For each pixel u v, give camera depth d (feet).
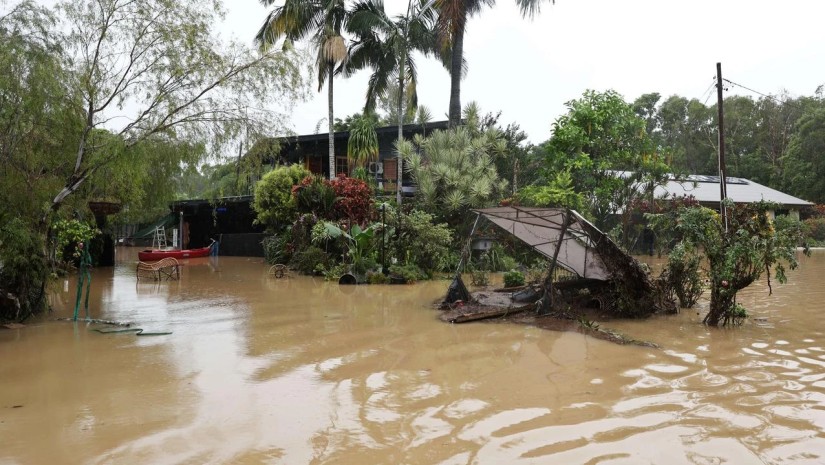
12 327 30.04
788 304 36.68
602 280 35.73
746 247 28.25
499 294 40.83
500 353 24.02
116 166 34.24
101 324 31.22
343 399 17.72
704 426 15.08
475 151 70.59
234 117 36.27
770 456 13.19
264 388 18.97
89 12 33.35
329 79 79.82
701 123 161.38
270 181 76.54
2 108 31.22
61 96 31.63
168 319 32.71
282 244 70.08
